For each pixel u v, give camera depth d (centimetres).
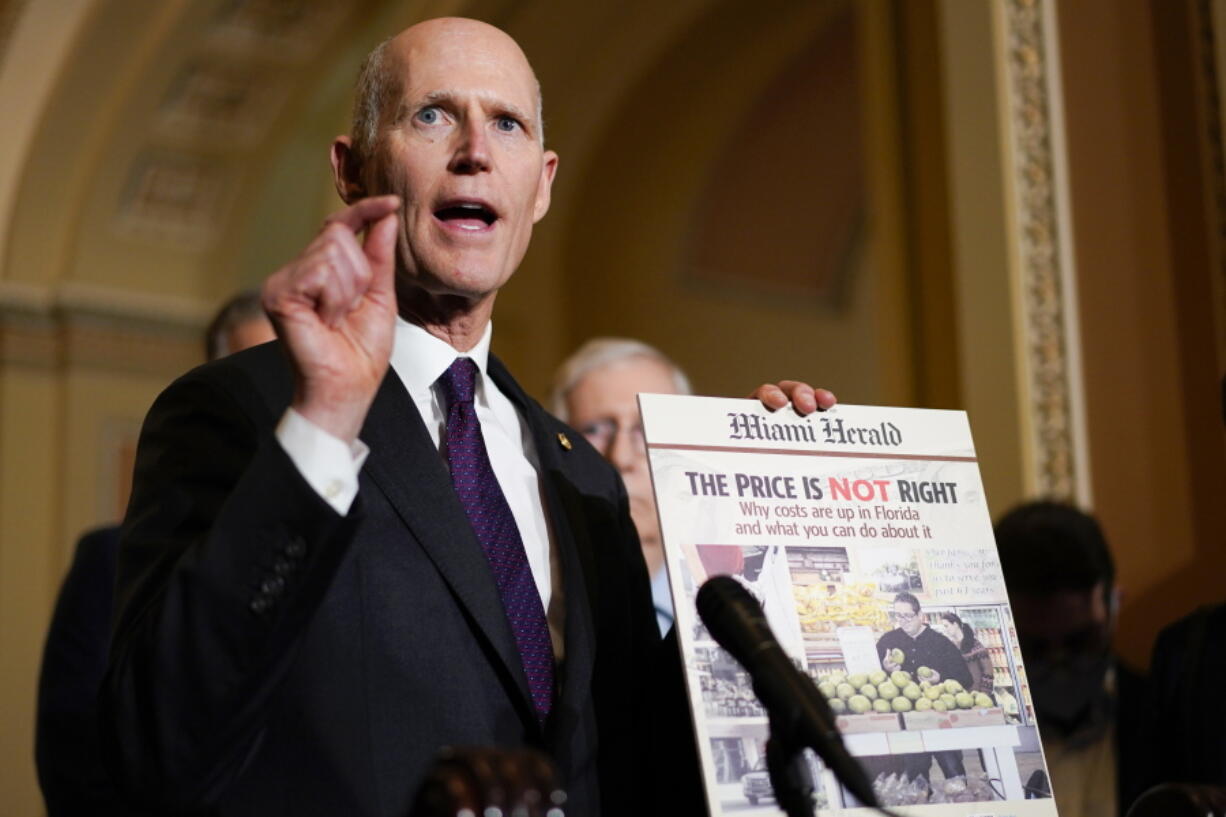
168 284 841
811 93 974
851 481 166
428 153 170
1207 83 347
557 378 330
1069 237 361
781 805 143
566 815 156
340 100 813
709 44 915
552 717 157
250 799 147
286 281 136
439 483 162
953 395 375
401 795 148
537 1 819
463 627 157
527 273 944
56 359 812
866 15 413
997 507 357
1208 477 336
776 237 1034
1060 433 354
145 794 136
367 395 139
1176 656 246
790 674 139
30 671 773
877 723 155
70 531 793
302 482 136
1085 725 276
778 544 159
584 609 168
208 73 783
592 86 906
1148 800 147
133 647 138
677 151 968
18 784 752
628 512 192
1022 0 373
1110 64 362
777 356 1033
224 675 134
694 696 147
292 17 770
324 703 150
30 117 779
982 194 371
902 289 392
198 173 824
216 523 137
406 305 176
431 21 180
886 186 400
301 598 136
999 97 369
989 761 157
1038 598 276
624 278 977
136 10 755
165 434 160
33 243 803
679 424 161
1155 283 349
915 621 161
